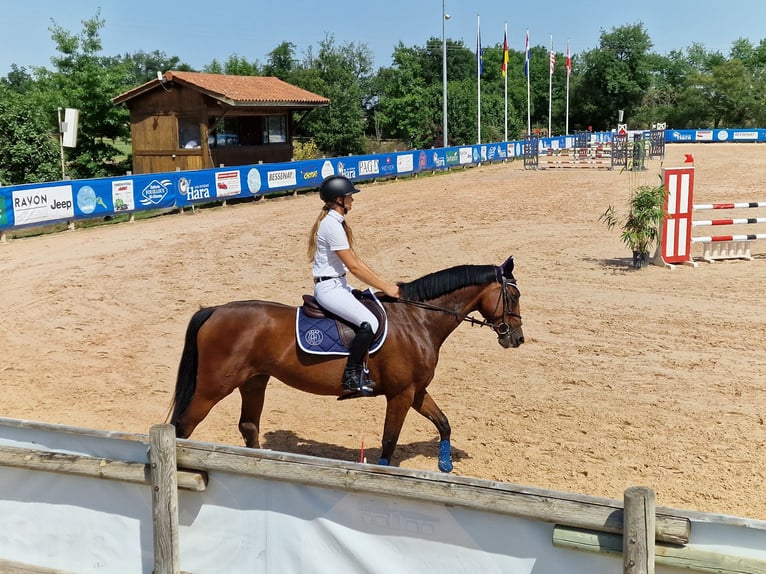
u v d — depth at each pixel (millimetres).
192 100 31156
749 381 9453
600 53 84750
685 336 11367
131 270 16328
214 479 4445
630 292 14055
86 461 4672
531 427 8164
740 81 79250
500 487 3781
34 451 4863
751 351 10617
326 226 5863
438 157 40531
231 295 14266
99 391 9578
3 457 4875
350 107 54562
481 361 10500
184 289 14742
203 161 31344
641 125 82812
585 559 3672
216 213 25188
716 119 81188
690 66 99562
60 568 4953
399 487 3951
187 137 31734
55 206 20625
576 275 15461
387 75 91562
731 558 3330
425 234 20719
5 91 33344
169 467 4395
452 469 6953
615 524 3543
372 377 6148
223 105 31250
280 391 9523
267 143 35281
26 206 19750
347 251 5844
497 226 21875
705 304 13133
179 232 21141
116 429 8328
